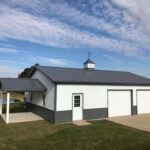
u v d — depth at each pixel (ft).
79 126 41.45
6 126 41.96
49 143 30.01
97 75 61.82
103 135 33.94
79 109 49.19
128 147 27.89
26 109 69.72
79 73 61.16
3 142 30.76
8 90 46.80
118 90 56.34
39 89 51.44
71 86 48.16
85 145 28.89
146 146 28.22
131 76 69.87
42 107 53.93
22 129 39.37
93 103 51.49
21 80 56.44
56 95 45.85
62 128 39.96
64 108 46.80
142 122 46.42
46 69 59.72
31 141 31.19
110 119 50.55
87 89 50.70
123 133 35.32
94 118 51.11
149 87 63.05
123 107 57.21
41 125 43.34
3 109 69.82
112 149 27.22
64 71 60.95
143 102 61.46
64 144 29.43
